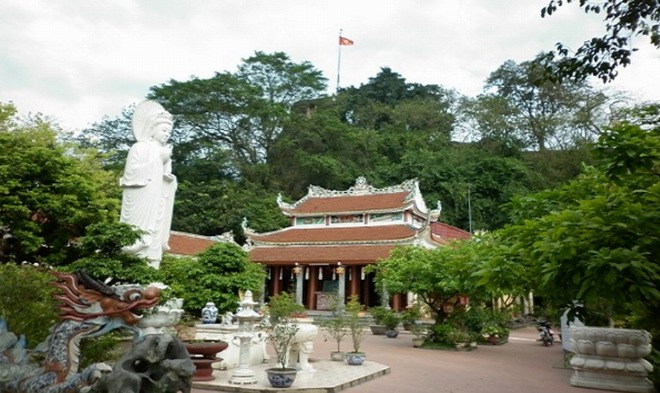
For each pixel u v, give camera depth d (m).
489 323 30.02
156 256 17.73
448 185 65.06
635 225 8.00
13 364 8.34
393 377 16.91
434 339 27.30
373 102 84.62
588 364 15.34
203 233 58.47
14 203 16.91
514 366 20.31
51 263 17.52
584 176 12.63
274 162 69.75
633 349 14.85
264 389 13.11
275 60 76.19
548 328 29.67
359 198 47.31
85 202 18.59
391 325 31.91
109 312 8.09
